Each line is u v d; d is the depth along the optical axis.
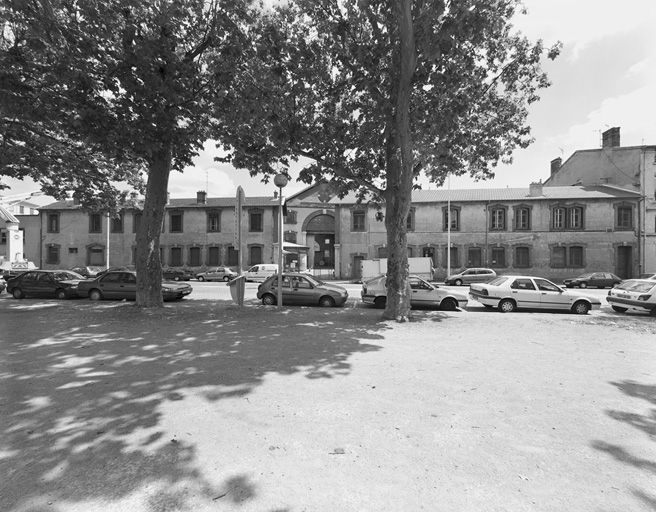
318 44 10.77
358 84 10.60
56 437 3.37
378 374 5.32
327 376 5.20
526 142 13.34
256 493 2.60
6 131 12.05
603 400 4.39
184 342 7.23
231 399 4.31
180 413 3.91
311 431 3.54
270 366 5.65
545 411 4.06
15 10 7.93
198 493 2.59
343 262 34.12
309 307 13.23
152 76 8.96
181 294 15.90
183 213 36.44
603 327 9.30
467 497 2.58
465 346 7.12
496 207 32.12
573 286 27.39
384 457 3.09
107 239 33.81
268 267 29.38
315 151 11.41
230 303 14.50
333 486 2.69
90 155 14.86
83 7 8.00
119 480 2.73
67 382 4.85
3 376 5.09
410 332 8.48
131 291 15.71
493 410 4.08
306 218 36.25
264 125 10.79
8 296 17.88
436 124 10.41
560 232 31.05
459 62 10.75
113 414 3.88
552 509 2.46
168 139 9.95
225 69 9.46
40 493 2.57
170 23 9.02
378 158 12.95
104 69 9.17
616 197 30.20
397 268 10.40
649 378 5.23
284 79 10.38
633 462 3.05
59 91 9.37
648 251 29.98
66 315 10.54
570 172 36.91
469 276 28.58
